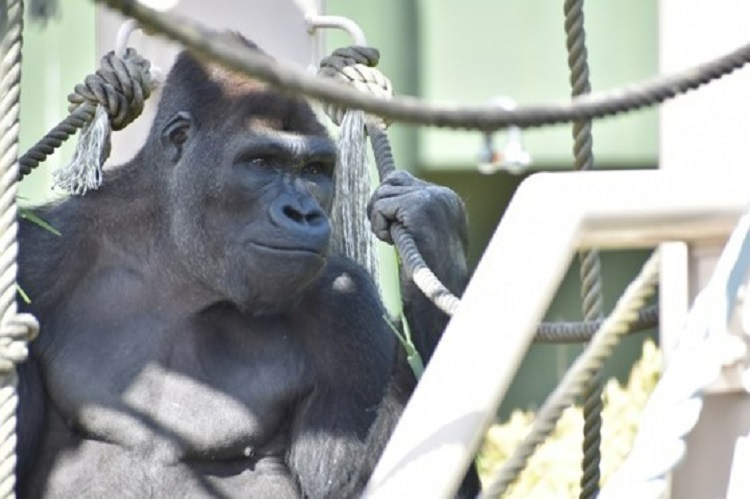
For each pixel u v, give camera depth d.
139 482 12.07
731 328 6.86
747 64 7.45
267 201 12.00
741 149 7.52
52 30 21.58
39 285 12.40
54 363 12.27
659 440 6.24
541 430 6.73
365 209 12.48
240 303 12.20
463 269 11.84
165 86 12.74
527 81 24.48
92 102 11.98
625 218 6.73
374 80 12.48
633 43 25.05
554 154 24.59
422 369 11.68
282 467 12.49
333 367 12.69
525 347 6.61
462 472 6.49
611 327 6.95
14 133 9.23
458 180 24.80
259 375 12.48
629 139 24.89
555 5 24.50
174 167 12.46
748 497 6.95
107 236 12.62
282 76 6.36
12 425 9.20
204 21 13.35
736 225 6.77
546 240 6.65
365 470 11.98
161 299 12.53
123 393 12.22
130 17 6.10
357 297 12.88
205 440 12.19
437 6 24.28
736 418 7.02
